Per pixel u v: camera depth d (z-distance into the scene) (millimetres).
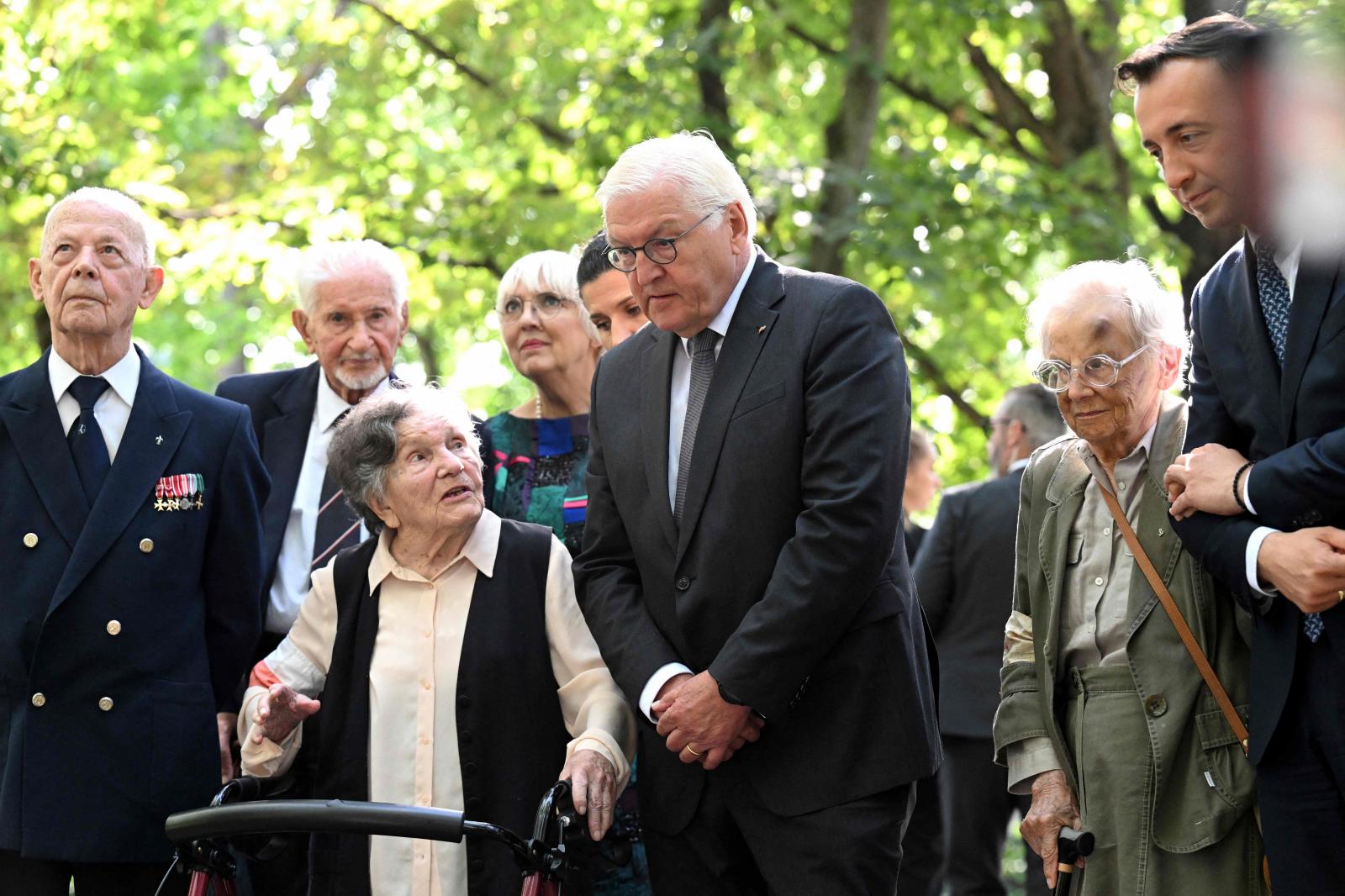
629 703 3449
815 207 10289
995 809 5699
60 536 3844
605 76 10805
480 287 12242
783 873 3305
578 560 3646
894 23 11469
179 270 10758
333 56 12430
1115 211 10727
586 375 4535
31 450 3889
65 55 10711
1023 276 11117
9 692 3820
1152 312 3289
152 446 3941
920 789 5418
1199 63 2826
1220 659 3221
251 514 4043
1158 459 3324
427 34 11852
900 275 10547
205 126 13984
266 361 17078
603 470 3629
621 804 3910
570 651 3574
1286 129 2029
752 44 11156
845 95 10664
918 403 13297
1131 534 3312
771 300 3447
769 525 3336
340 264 4418
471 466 3576
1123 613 3309
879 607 3346
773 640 3178
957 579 5727
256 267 10945
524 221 11367
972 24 11055
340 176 11820
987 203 10570
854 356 3334
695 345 3512
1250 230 2861
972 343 12680
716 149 3443
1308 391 2941
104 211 3924
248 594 4031
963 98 12258
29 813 3727
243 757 3508
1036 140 12289
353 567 3629
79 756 3760
